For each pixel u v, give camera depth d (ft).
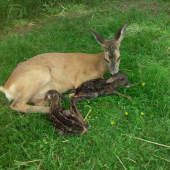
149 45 7.55
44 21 10.15
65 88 5.80
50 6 11.23
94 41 8.25
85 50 7.82
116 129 4.66
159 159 4.00
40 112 5.04
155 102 5.25
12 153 4.15
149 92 5.54
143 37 7.95
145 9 10.52
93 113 5.15
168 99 5.26
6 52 7.55
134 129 4.50
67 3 11.57
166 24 9.08
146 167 3.87
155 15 9.90
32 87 5.25
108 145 4.31
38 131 4.59
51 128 4.66
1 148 4.22
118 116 4.99
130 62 6.97
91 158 4.07
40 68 5.31
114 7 10.93
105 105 5.37
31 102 5.66
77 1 11.76
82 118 4.83
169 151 4.16
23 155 4.21
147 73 6.35
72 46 8.00
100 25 9.22
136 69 6.53
